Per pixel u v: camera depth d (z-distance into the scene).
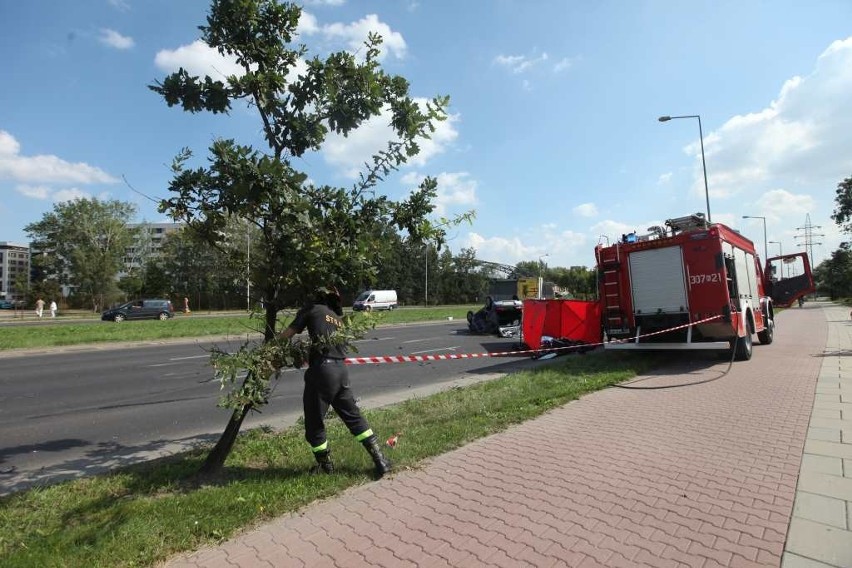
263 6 4.68
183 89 4.64
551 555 3.21
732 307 11.34
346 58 4.99
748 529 3.52
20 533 3.63
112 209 67.12
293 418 7.55
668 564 3.09
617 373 9.68
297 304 4.79
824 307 44.19
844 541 3.33
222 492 4.17
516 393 8.09
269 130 5.00
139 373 12.21
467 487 4.35
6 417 7.82
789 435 5.62
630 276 12.02
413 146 5.10
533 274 89.12
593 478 4.49
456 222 5.40
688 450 5.19
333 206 4.77
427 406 7.38
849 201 51.59
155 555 3.24
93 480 4.69
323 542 3.44
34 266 78.62
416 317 35.75
